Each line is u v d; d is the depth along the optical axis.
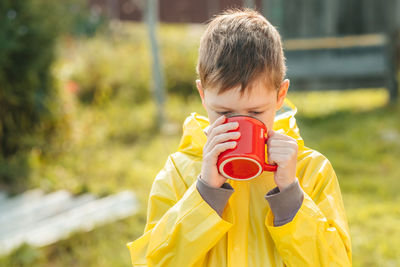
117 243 3.52
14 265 3.21
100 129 6.39
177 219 1.34
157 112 6.88
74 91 6.04
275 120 1.64
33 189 4.46
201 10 11.01
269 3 7.08
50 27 5.27
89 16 10.89
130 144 6.08
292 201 1.30
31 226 3.75
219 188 1.32
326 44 7.16
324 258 1.30
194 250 1.32
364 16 7.09
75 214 3.93
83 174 4.91
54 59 5.37
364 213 3.97
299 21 7.11
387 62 7.28
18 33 4.89
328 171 1.53
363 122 6.57
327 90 7.40
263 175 1.49
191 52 9.30
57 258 3.40
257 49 1.31
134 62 9.18
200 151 1.54
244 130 1.27
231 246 1.39
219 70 1.28
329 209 1.44
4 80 4.92
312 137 6.15
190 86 8.84
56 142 5.46
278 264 1.39
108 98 7.84
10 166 4.73
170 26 11.23
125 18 12.07
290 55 7.23
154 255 1.37
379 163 5.22
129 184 4.64
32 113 5.21
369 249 3.41
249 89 1.27
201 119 1.73
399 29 7.14
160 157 5.48
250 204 1.46
